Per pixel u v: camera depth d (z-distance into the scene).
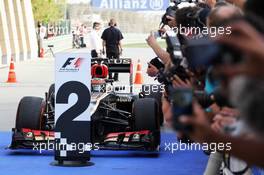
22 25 61.59
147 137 14.46
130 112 16.03
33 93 29.83
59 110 13.11
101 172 13.05
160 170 13.34
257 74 2.43
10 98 27.44
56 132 13.30
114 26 35.06
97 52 32.81
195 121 2.61
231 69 2.45
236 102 2.58
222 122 3.97
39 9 89.75
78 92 12.98
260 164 2.60
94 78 15.59
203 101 4.68
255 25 2.56
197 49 2.63
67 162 13.78
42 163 13.85
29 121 14.77
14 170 13.18
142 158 14.59
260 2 3.00
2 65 52.12
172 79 5.76
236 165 7.12
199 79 4.95
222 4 7.07
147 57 57.94
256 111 2.50
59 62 12.84
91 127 13.92
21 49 61.06
